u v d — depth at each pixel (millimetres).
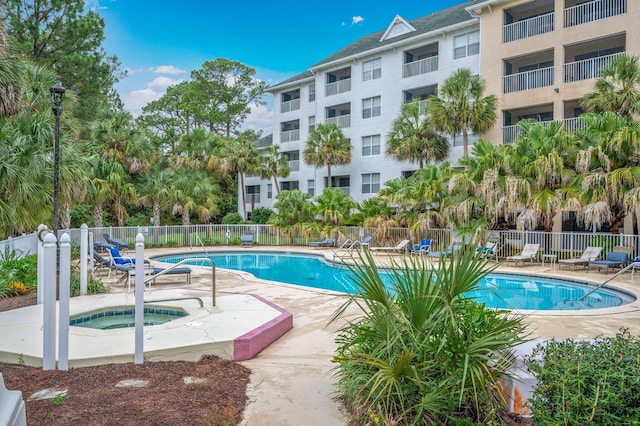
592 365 2936
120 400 3967
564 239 16078
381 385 3398
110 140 23812
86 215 28953
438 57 26406
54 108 11148
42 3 21859
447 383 3305
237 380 4656
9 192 11453
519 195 15875
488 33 23062
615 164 14625
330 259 18969
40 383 4363
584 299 11508
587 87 20125
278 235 25312
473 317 3752
